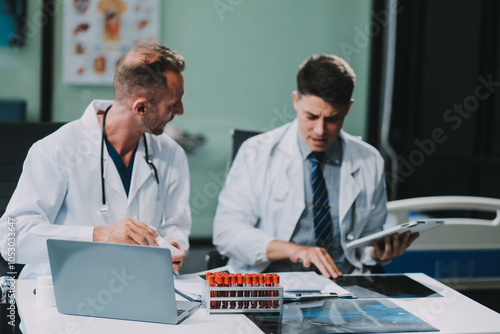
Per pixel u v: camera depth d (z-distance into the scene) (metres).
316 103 1.90
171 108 1.75
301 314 1.44
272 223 2.09
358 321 1.40
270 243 1.96
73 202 1.78
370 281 1.73
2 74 3.78
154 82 1.70
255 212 2.12
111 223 1.80
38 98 3.85
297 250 1.88
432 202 2.42
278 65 4.16
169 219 1.94
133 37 3.93
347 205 2.05
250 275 1.45
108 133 1.79
